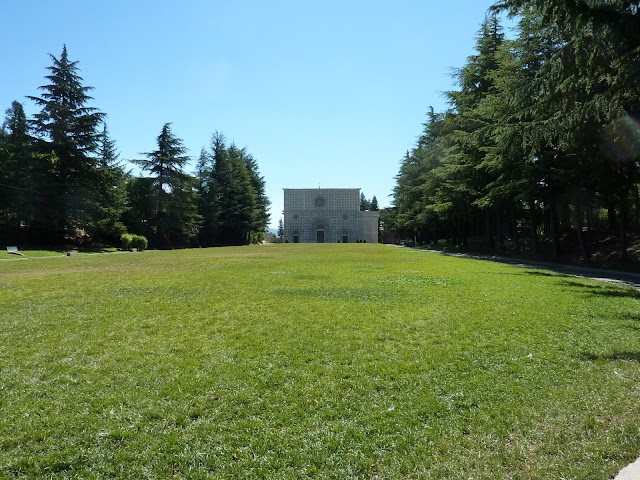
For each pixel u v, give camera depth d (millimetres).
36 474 3291
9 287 13414
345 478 3246
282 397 4641
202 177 70625
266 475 3271
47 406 4418
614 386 4965
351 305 9977
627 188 21438
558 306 9805
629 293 12078
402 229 70000
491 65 31734
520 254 31984
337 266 21484
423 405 4457
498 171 28047
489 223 36625
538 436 3844
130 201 57281
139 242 50250
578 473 3289
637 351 6293
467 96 32906
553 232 26906
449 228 52719
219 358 5973
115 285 13883
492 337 7066
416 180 51281
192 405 4441
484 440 3777
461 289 12688
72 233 47344
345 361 5844
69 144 44500
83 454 3537
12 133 46812
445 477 3260
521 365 5695
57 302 10570
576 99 14711
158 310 9484
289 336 7148
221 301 10617
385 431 3920
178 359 5918
